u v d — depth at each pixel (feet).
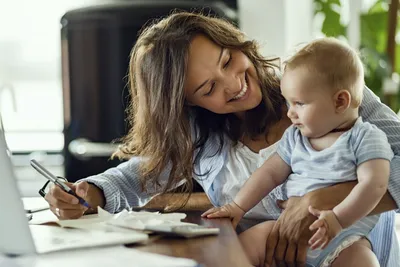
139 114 6.21
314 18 12.74
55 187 5.37
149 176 6.17
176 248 3.81
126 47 10.60
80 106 10.69
